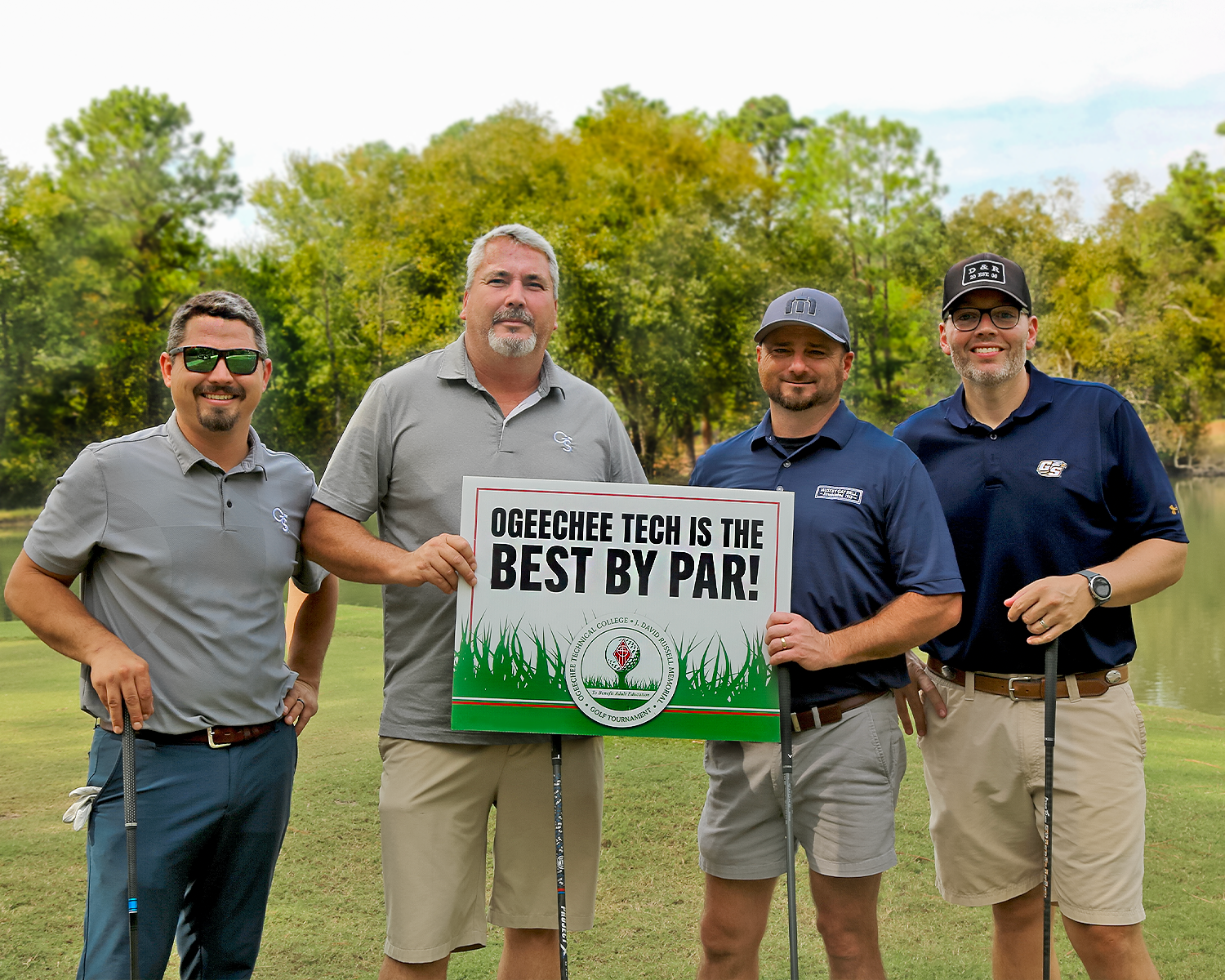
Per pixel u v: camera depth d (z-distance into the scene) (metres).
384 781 2.92
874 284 44.59
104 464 2.62
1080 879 2.84
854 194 44.59
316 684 3.12
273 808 2.74
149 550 2.60
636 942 3.37
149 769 2.55
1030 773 2.92
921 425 3.14
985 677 2.98
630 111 44.31
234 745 2.65
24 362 39.72
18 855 3.96
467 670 2.76
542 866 2.91
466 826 2.87
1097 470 2.91
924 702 3.12
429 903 2.78
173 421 2.71
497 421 2.96
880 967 2.86
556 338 38.75
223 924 2.74
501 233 2.98
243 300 2.72
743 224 42.44
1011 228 40.84
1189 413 39.91
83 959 2.48
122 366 39.75
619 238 40.66
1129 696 2.94
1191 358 38.97
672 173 43.41
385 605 3.01
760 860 2.91
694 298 39.03
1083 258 39.75
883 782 2.84
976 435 3.02
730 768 2.93
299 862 3.99
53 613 2.59
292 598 3.18
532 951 2.94
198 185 42.00
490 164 42.88
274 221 43.91
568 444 3.02
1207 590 13.89
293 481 2.88
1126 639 2.93
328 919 3.52
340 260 42.16
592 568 2.77
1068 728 2.88
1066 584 2.72
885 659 2.88
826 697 2.82
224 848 2.69
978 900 3.03
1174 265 39.94
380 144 45.19
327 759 5.26
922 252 42.41
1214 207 39.84
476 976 3.27
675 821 4.40
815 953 3.41
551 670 2.76
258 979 3.12
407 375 3.00
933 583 2.74
